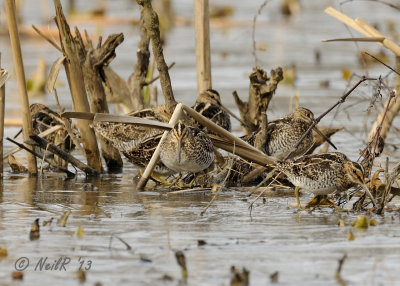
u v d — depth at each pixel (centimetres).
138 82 2408
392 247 1430
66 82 3778
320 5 6638
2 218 1653
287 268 1312
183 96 3247
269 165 1875
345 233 1535
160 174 2098
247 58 4378
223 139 2012
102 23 5384
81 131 2164
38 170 2208
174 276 1274
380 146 2011
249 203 1820
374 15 5606
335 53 4522
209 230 1556
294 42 4847
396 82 2369
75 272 1298
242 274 1234
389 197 1836
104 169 2280
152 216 1681
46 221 1597
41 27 4897
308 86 3572
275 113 2942
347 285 1233
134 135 2155
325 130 2411
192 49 4606
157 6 5591
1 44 4453
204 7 2398
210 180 2034
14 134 2666
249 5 6494
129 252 1402
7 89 3553
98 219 1650
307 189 1778
